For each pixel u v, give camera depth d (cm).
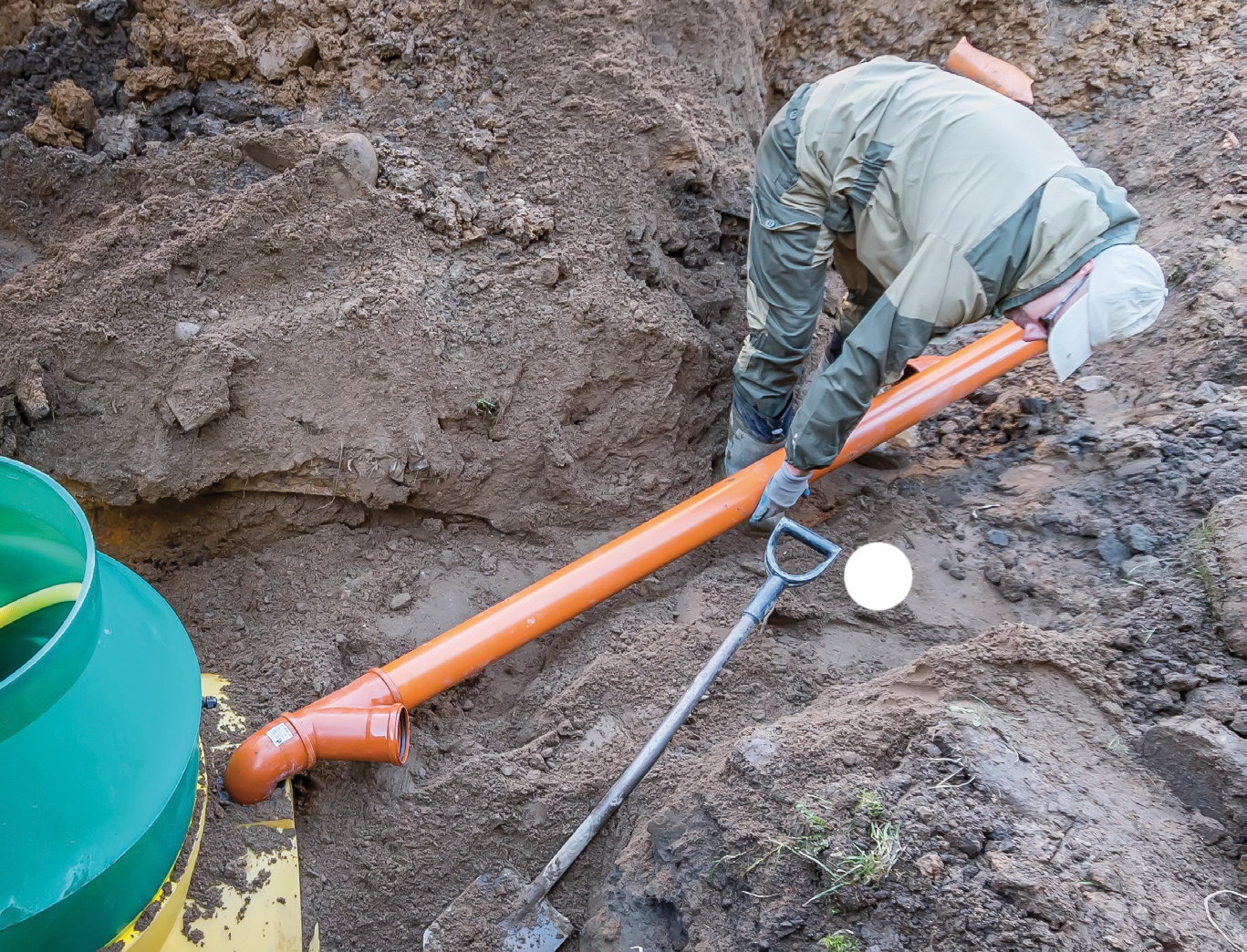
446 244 322
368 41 354
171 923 200
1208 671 227
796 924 190
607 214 341
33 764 157
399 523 323
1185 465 301
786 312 287
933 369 318
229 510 309
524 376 318
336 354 297
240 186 323
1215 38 461
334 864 239
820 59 482
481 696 288
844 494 336
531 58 357
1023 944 169
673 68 380
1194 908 178
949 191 232
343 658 288
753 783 213
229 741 240
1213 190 387
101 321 289
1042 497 316
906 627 288
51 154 329
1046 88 481
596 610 309
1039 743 214
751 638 279
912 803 193
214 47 341
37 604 184
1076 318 222
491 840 244
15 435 282
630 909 216
